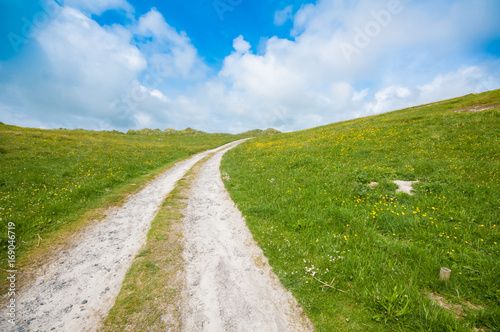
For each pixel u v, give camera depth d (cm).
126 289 447
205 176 1606
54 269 517
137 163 1959
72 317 384
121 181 1305
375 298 385
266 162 1789
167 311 396
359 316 371
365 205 789
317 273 476
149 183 1377
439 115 2233
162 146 4031
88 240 660
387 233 616
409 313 354
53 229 692
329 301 407
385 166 1262
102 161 1909
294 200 892
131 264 536
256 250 603
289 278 476
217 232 721
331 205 794
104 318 380
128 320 375
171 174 1689
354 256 498
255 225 735
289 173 1332
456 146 1378
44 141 2766
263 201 937
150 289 448
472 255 467
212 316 389
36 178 1155
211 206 967
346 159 1547
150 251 586
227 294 442
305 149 2102
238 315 392
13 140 2403
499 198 696
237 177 1458
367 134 2184
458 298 377
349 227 644
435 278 417
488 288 378
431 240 543
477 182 855
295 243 598
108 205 948
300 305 409
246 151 2942
